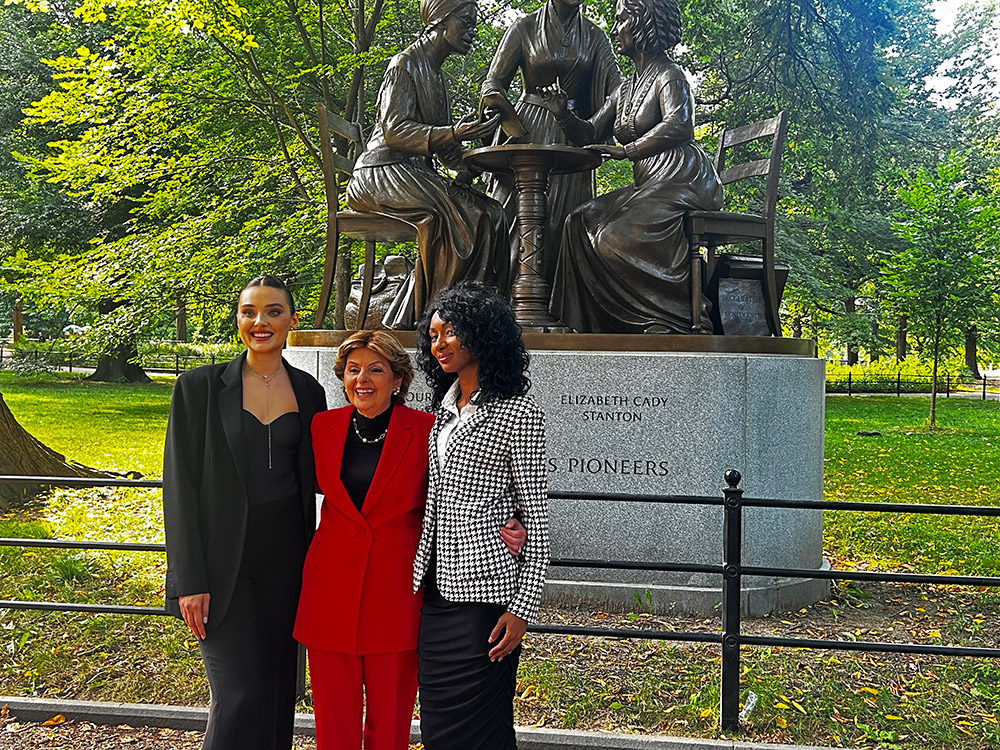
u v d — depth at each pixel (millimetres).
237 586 3227
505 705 3090
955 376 33469
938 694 4617
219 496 3227
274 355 3354
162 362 36156
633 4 6883
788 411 6195
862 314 27953
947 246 18609
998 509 4004
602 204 6930
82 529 8281
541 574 3025
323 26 14500
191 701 4422
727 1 18391
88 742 3996
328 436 3246
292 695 3408
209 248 15328
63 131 22484
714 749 3908
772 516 6117
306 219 14703
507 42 7418
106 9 15250
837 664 5004
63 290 16453
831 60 18219
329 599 3170
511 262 7207
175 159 15789
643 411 6008
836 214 21984
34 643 5219
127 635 5344
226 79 14422
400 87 6898
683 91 6770
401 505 3182
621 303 6730
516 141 6832
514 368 3090
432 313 3205
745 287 7031
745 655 5121
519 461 3033
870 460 14461
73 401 22438
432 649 3068
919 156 25500
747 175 7211
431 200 6754
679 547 5984
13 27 24156
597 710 4344
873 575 4188
